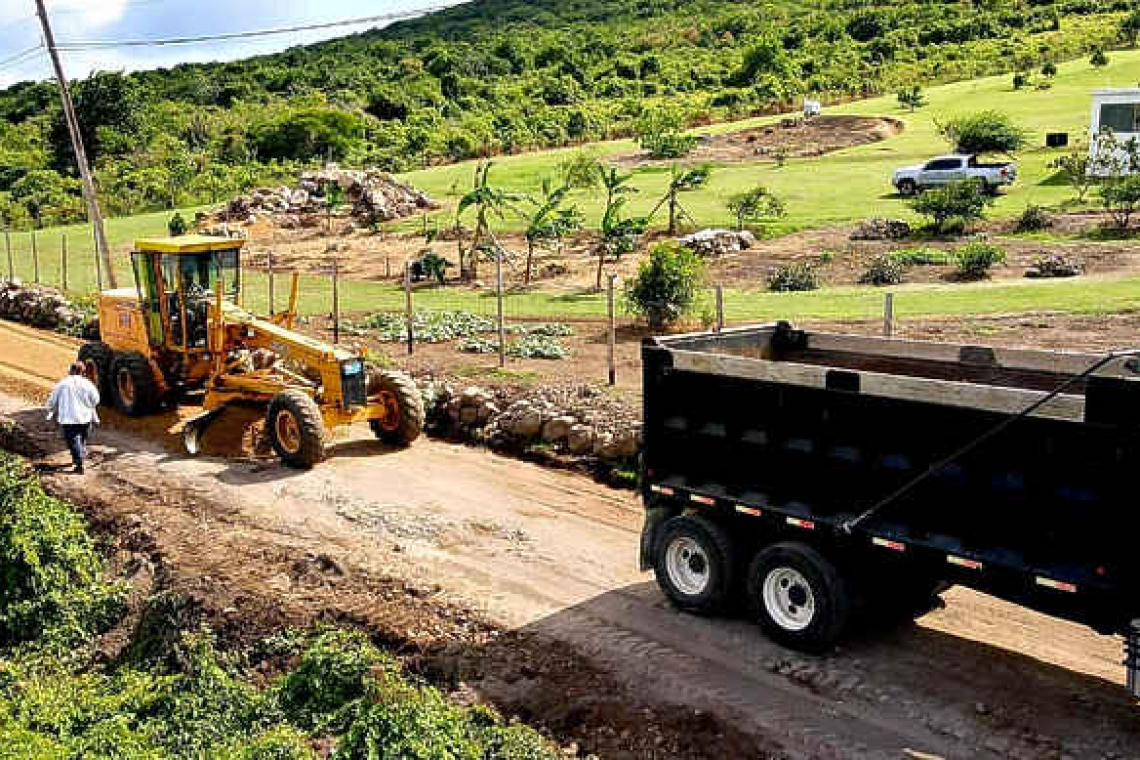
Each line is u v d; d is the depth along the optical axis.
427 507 12.84
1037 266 26.20
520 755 7.54
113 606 11.23
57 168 77.69
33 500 13.02
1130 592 6.82
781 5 133.75
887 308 16.06
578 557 11.16
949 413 7.65
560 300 27.16
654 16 143.00
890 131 59.34
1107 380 6.71
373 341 22.34
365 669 8.85
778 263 30.44
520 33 137.38
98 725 8.71
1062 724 7.62
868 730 7.66
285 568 11.18
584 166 44.03
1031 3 107.44
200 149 79.75
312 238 42.91
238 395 15.79
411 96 95.69
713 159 56.44
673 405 9.54
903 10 110.25
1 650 10.95
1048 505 7.20
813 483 8.61
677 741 7.73
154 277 16.59
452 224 43.31
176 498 13.55
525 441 15.05
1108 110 39.22
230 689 9.06
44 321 26.48
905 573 8.52
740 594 9.47
